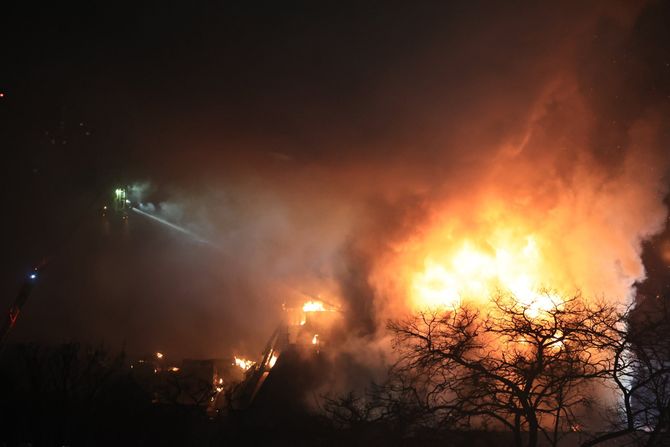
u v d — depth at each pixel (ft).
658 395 46.68
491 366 51.42
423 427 49.67
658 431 45.24
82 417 70.59
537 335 48.96
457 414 48.60
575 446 57.82
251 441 69.36
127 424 73.87
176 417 75.46
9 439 69.05
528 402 50.06
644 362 48.21
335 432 53.52
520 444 46.50
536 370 47.57
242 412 78.89
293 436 63.46
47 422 68.90
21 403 71.36
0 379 77.46
